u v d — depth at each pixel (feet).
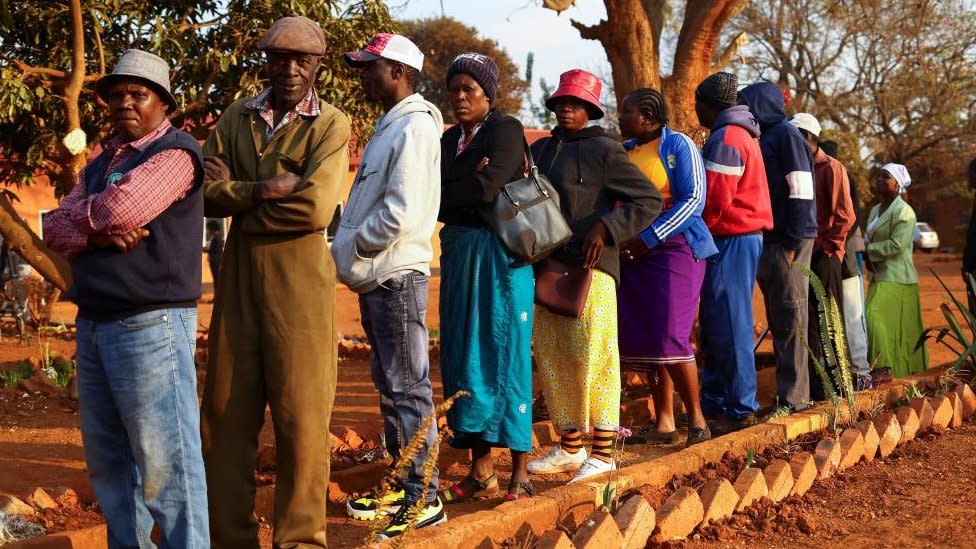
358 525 15.69
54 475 18.75
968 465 18.63
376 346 14.79
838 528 15.11
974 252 27.89
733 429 20.53
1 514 14.28
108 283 11.25
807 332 23.62
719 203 20.07
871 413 21.24
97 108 37.29
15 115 37.24
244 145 13.15
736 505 15.65
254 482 13.01
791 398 22.06
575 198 17.34
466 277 15.98
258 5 36.81
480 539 13.39
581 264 17.08
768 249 22.12
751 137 20.59
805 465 17.20
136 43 37.50
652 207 17.35
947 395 22.67
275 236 12.66
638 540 13.93
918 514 15.67
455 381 15.99
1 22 33.81
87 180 11.94
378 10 37.14
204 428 12.81
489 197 15.64
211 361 12.82
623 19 30.48
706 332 20.75
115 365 11.46
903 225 28.89
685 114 31.24
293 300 12.61
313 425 12.69
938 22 104.78
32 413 25.70
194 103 37.19
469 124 16.25
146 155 11.62
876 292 28.96
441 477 18.80
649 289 19.12
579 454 18.47
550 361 17.78
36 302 48.73
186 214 11.67
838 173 24.82
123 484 12.15
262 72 38.47
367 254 14.46
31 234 25.26
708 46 31.22
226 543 12.78
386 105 15.28
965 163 110.83
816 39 112.57
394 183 14.21
